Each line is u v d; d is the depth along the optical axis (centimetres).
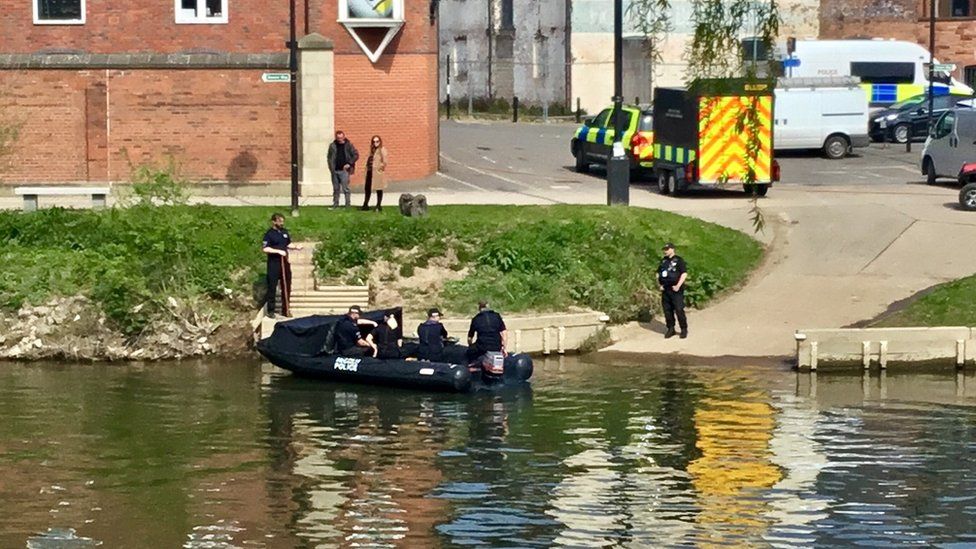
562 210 3766
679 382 2958
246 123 4319
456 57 8044
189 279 3406
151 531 2048
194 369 3139
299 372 3027
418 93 4531
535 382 2970
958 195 4244
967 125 4431
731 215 3922
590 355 3247
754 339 3278
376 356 2989
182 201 3662
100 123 4331
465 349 2973
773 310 3409
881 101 6500
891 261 3622
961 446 2452
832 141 5444
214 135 4325
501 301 3400
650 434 2542
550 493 2212
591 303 3438
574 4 7306
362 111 4453
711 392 2862
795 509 2134
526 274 3491
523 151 5556
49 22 4347
